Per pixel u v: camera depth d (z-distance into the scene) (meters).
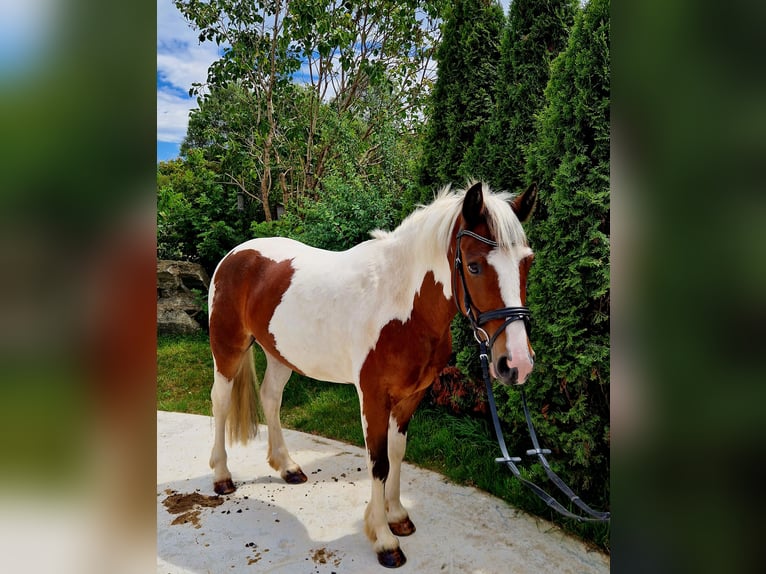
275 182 8.39
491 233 1.67
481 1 3.47
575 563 2.10
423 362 2.06
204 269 7.10
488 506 2.56
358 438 3.51
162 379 4.97
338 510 2.54
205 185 7.77
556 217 2.42
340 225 4.90
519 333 1.58
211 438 3.54
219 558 2.13
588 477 2.38
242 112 7.89
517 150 3.06
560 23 2.91
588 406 2.41
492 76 3.45
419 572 2.04
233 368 2.79
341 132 7.01
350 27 7.00
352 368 2.20
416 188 3.91
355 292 2.19
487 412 3.41
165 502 2.61
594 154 2.27
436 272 1.94
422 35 7.45
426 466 3.06
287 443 3.44
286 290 2.44
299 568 2.07
